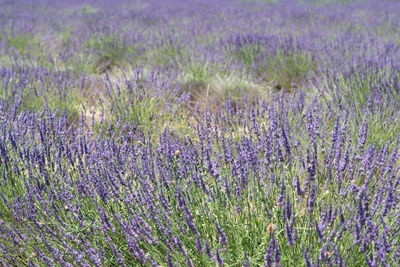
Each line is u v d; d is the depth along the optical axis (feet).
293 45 18.98
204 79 15.92
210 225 6.71
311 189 6.04
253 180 7.06
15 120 10.63
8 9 37.06
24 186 8.04
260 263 6.15
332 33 22.84
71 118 12.84
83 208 7.20
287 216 5.85
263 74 17.35
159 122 11.64
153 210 6.56
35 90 13.35
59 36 25.85
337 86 12.30
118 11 36.35
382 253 5.24
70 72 16.22
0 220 6.79
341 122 9.89
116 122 11.66
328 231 5.94
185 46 20.66
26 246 6.68
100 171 7.49
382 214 5.82
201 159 7.93
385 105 10.53
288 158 7.59
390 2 40.83
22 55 20.16
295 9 36.32
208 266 6.05
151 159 7.97
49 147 8.62
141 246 6.70
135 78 14.05
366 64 14.06
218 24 27.63
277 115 9.57
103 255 6.23
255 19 30.48
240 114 10.89
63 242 6.15
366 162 7.13
